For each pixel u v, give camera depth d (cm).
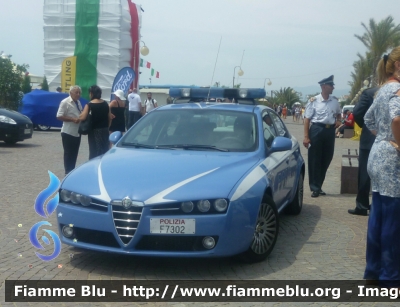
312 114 967
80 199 539
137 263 571
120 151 647
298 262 583
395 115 453
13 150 1597
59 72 3203
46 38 3184
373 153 485
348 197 985
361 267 568
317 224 765
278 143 656
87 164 615
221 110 711
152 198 514
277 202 671
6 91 2727
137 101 2167
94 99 1027
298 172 793
